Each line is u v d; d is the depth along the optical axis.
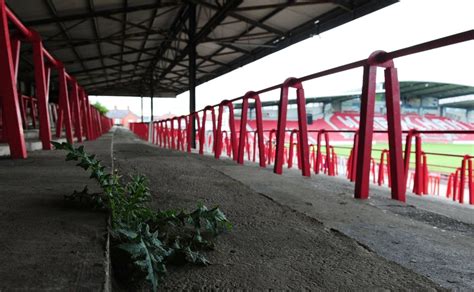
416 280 1.26
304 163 4.66
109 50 17.23
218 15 11.20
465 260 1.48
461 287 1.22
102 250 1.05
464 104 37.91
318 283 1.22
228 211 2.13
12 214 1.42
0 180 2.18
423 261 1.45
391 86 3.02
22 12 9.61
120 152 6.71
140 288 1.14
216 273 1.28
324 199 2.56
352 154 6.41
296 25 12.24
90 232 1.21
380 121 33.12
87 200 1.58
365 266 1.38
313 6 10.37
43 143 4.38
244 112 6.05
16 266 0.93
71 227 1.26
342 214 2.15
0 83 3.19
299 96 4.63
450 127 36.53
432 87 32.25
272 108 36.53
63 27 11.87
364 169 3.05
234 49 16.03
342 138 33.78
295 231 1.79
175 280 1.22
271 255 1.47
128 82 30.95
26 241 1.12
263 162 5.52
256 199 2.46
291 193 2.73
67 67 19.27
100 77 25.34
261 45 13.84
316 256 1.47
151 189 2.71
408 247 1.61
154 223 1.51
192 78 13.50
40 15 10.02
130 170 3.69
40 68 4.23
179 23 14.92
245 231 1.77
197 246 1.51
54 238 1.15
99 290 0.81
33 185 2.02
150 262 1.03
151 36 16.22
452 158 23.67
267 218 2.00
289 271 1.31
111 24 12.95
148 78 28.95
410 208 2.71
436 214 2.57
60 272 0.90
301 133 4.67
